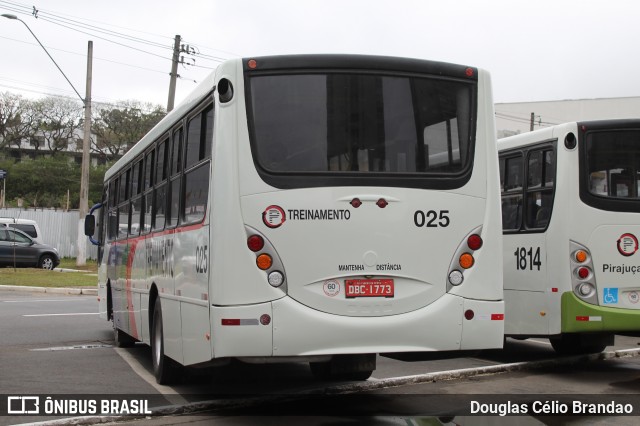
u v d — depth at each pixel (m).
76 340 13.46
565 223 9.52
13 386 8.80
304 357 6.38
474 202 6.93
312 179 6.55
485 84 7.19
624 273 9.48
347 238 6.53
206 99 7.09
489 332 6.82
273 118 6.59
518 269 10.34
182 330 7.55
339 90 6.74
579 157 9.58
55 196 69.56
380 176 6.69
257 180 6.47
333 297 6.46
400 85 6.90
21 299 21.92
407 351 6.56
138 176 10.72
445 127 6.98
